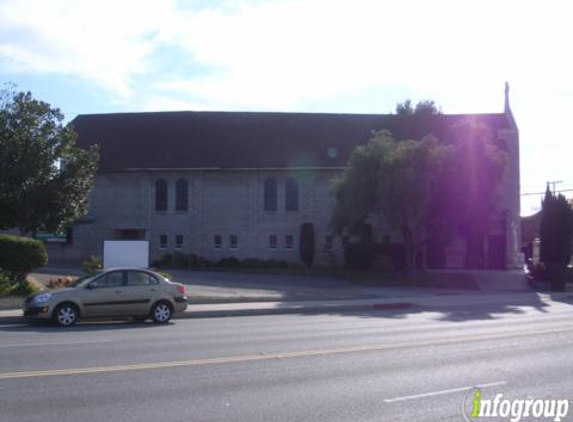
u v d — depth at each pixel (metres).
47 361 11.48
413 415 7.84
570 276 39.59
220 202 48.97
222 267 46.09
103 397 8.67
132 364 11.18
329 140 50.75
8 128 29.70
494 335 15.82
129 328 17.77
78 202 31.36
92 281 18.88
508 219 46.97
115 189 49.03
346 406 8.26
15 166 29.25
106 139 51.09
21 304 21.69
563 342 14.52
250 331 16.75
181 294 19.80
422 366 11.17
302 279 38.84
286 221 48.78
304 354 12.41
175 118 52.56
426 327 17.86
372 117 52.81
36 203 30.05
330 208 48.56
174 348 13.24
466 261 46.91
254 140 50.72
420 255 46.22
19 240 24.22
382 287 35.53
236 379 9.93
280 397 8.74
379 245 45.59
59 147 30.33
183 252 48.53
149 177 49.00
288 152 49.72
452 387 9.45
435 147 37.41
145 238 48.88
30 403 8.32
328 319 20.81
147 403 8.35
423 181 35.53
